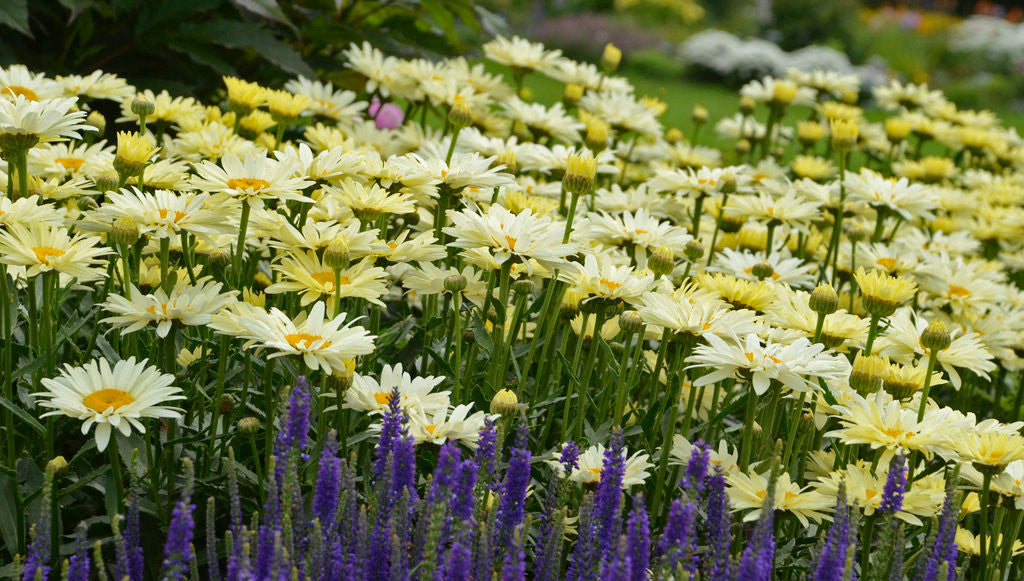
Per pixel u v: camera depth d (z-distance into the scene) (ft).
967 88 67.31
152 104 11.24
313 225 9.10
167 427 8.69
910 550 9.15
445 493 6.71
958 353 10.35
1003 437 8.08
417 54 19.07
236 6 16.74
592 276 9.61
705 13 86.28
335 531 7.13
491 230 9.15
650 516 8.97
